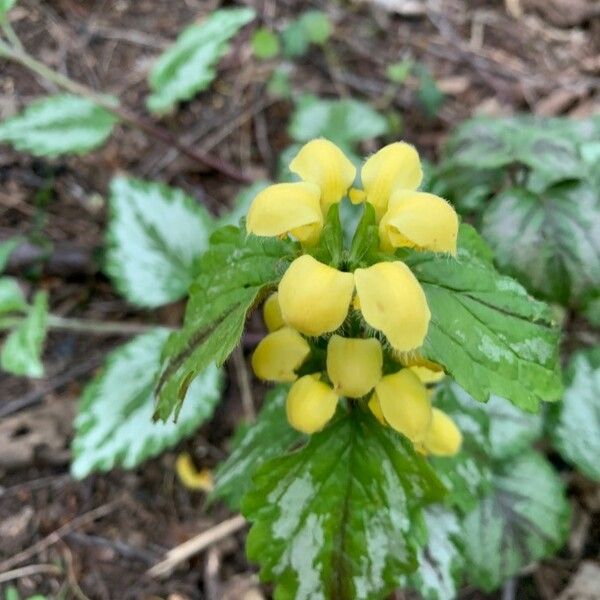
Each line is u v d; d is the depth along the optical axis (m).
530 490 0.14
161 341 0.16
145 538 0.15
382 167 0.08
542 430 0.14
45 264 0.18
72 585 0.14
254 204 0.08
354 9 0.24
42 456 0.16
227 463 0.12
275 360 0.09
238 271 0.09
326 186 0.08
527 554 0.14
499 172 0.16
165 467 0.16
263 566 0.09
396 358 0.09
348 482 0.09
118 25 0.22
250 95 0.21
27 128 0.16
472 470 0.12
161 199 0.17
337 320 0.07
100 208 0.19
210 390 0.15
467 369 0.08
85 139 0.16
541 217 0.14
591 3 0.24
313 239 0.08
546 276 0.14
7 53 0.17
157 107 0.17
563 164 0.14
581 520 0.15
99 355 0.17
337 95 0.22
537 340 0.09
